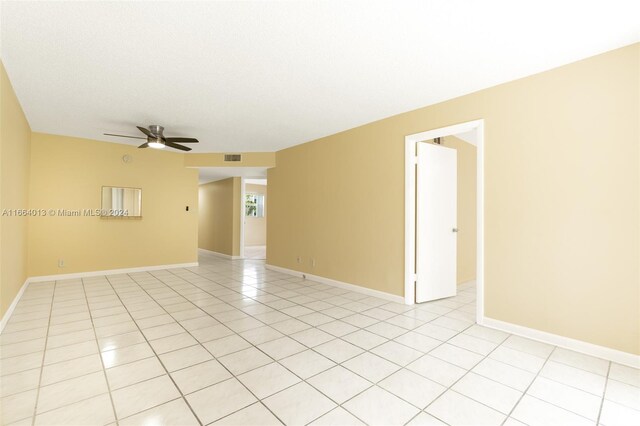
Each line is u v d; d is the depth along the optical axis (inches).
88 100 152.6
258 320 134.3
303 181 234.2
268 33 96.3
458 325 130.0
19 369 89.4
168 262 264.7
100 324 127.6
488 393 79.6
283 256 253.0
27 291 180.7
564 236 110.3
